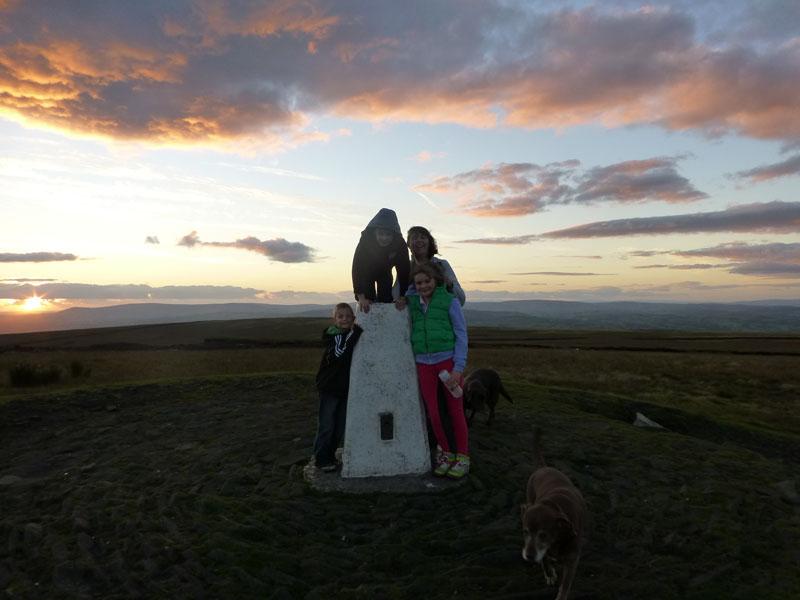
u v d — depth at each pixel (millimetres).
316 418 8391
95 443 7246
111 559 3697
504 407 9789
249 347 44969
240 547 3846
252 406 9547
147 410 9359
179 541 3955
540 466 4496
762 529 4453
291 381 11992
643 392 17938
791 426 12773
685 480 5828
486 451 6641
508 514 4699
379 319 5535
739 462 6609
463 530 4309
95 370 20656
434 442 6094
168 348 44750
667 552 4059
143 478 5629
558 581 3498
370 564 3807
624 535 4375
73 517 4410
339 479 5289
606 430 8070
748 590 3391
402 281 5707
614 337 64875
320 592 3369
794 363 25438
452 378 5082
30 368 16016
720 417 12422
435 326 5160
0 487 5422
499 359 28594
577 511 3404
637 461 6496
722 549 4035
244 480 5516
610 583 3504
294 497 4965
